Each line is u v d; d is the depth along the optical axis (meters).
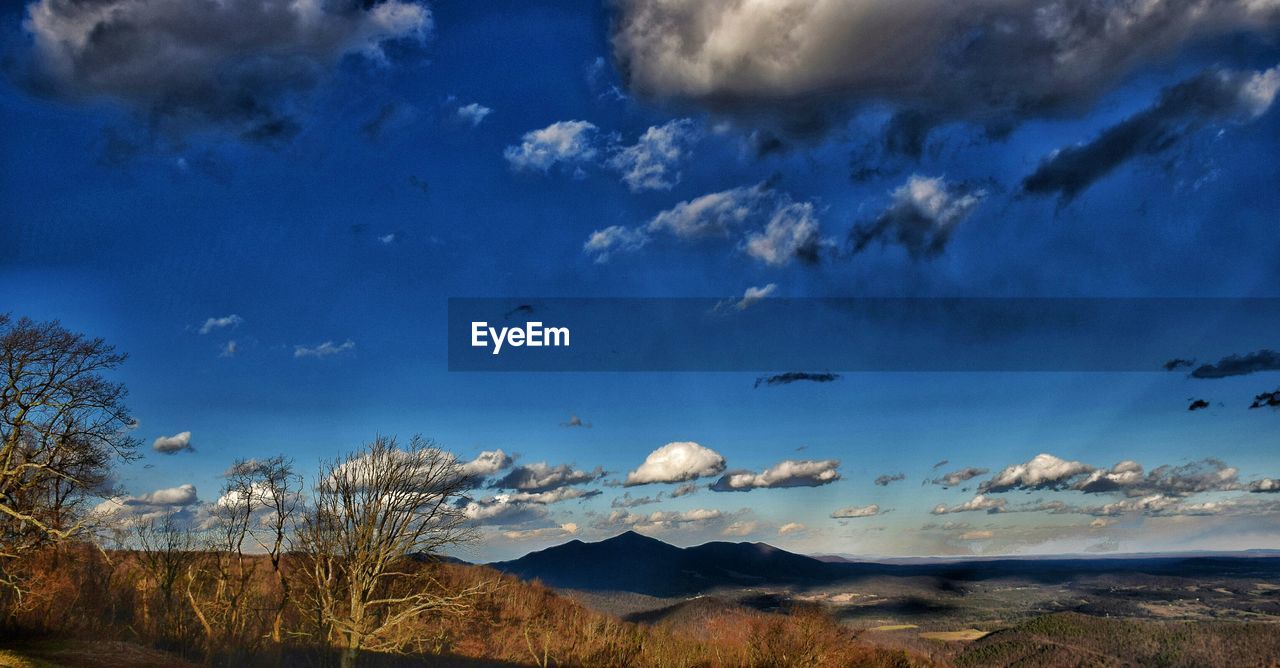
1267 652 194.25
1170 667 196.12
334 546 71.44
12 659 54.66
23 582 61.31
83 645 62.84
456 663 86.50
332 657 68.94
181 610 72.31
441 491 73.31
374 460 72.94
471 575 82.44
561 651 114.88
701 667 128.88
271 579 78.81
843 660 138.00
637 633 135.00
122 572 75.19
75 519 62.50
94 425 66.19
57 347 64.19
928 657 178.12
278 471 76.56
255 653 70.38
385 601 68.31
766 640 135.75
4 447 61.31
